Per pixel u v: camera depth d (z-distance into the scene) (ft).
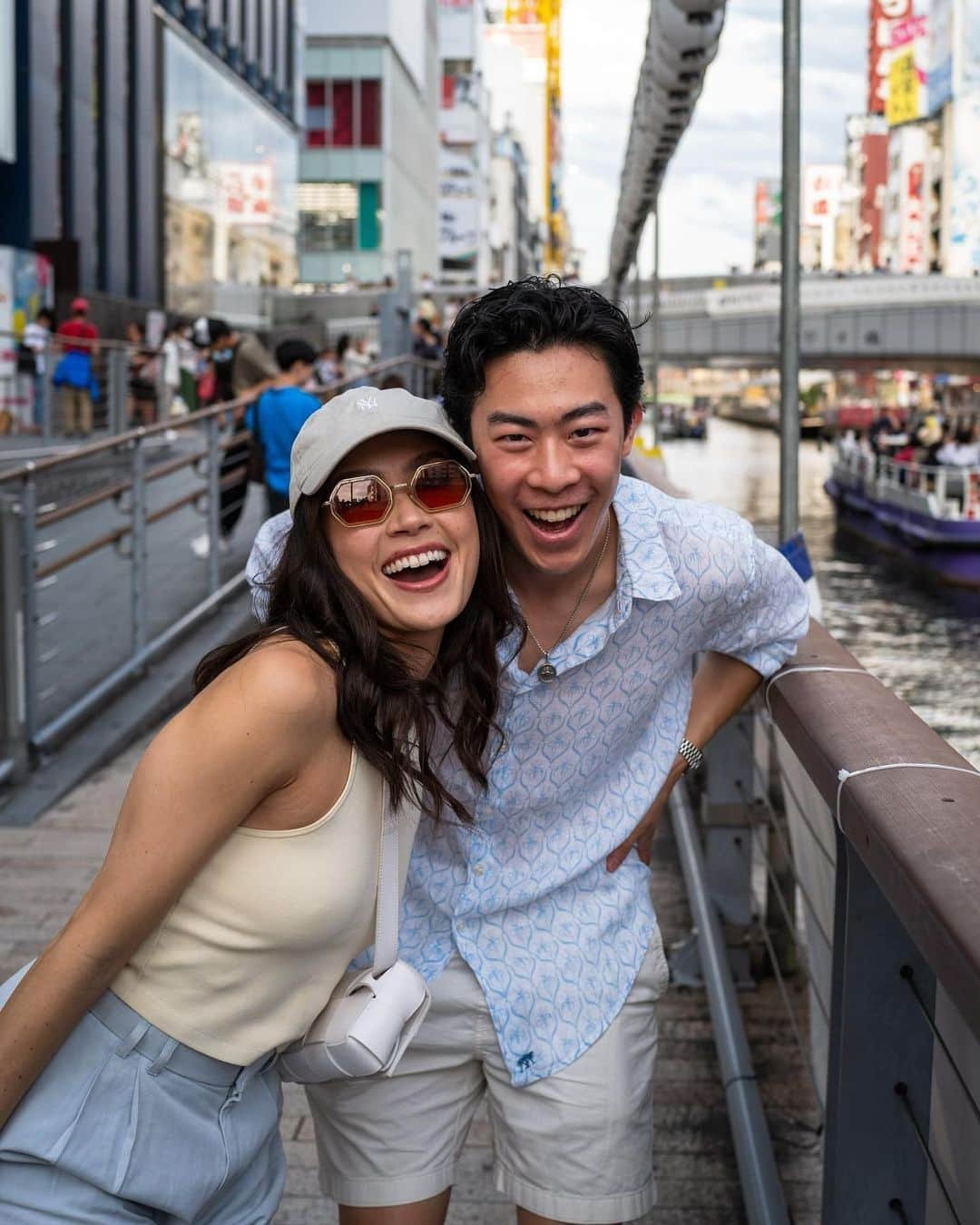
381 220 160.45
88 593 25.20
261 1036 5.04
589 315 5.25
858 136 435.94
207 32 111.55
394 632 5.25
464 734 5.64
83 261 85.51
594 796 6.30
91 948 4.60
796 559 8.82
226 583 26.40
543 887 6.12
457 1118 6.45
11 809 16.33
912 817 4.28
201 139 109.81
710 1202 8.75
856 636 74.28
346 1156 6.44
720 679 6.80
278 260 135.33
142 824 4.58
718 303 126.00
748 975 11.82
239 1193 5.30
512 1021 6.07
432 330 62.23
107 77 89.25
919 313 126.21
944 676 65.21
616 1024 6.20
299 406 24.66
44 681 20.39
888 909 5.06
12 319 57.11
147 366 55.83
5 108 69.97
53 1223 4.75
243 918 4.78
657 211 48.73
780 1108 9.96
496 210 346.74
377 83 159.12
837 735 5.33
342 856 4.87
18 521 16.96
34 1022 4.62
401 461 5.10
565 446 5.30
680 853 14.64
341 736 4.82
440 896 6.19
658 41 18.97
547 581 5.81
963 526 87.35
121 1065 4.85
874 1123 5.18
